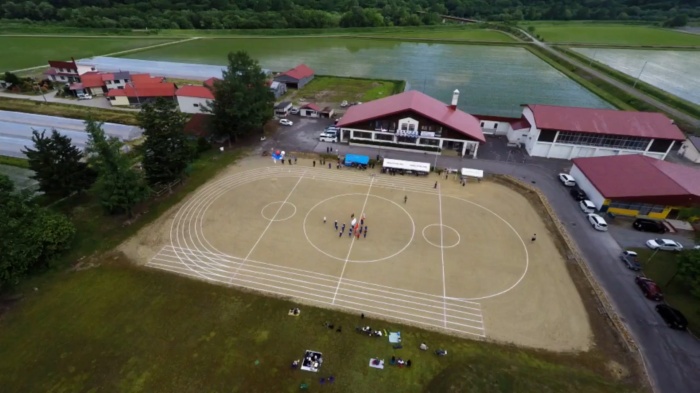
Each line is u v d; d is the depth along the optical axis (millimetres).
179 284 46125
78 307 42344
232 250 52156
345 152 79875
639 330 41094
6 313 41281
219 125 77875
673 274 48938
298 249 52688
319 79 133000
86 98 107812
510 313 43500
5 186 49219
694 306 43938
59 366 35906
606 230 57344
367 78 135375
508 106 113000
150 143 58875
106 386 34219
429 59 168250
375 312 43188
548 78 143500
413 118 76938
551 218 60031
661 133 73562
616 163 66438
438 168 74375
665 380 35906
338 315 42500
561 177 70250
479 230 57406
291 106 102062
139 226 56125
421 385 35094
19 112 95938
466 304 44594
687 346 39375
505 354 38406
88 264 48781
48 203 60125
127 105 103812
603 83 133250
